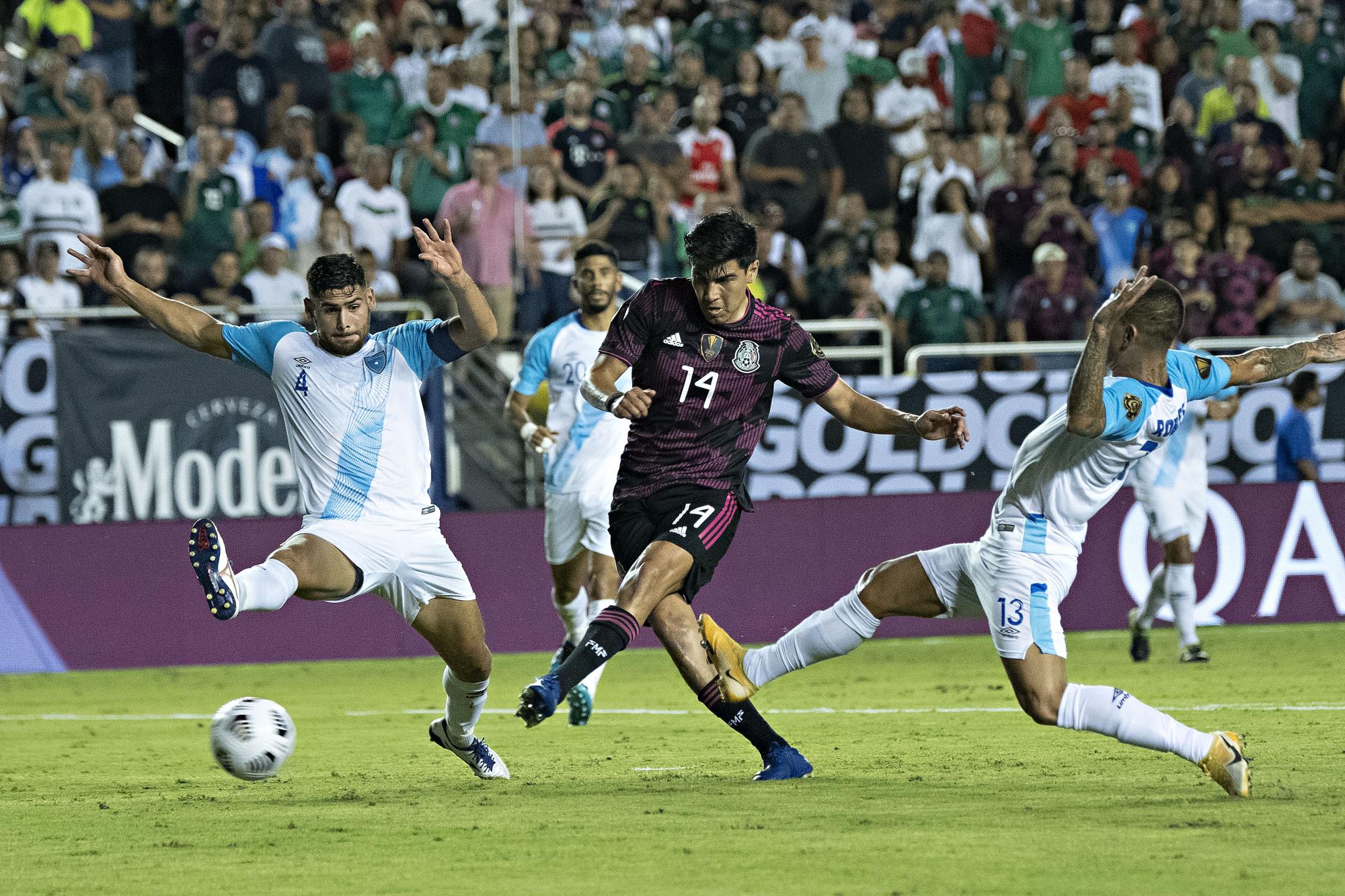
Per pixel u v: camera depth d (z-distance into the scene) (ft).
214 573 61.52
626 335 73.00
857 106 205.16
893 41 231.91
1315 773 73.26
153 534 154.61
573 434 107.34
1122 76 219.20
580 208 186.50
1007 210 194.70
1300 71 224.94
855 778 74.23
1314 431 168.25
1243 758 65.10
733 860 53.16
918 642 166.91
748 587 159.94
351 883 50.55
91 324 173.27
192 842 59.41
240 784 77.82
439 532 71.26
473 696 73.20
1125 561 163.22
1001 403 164.04
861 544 161.07
